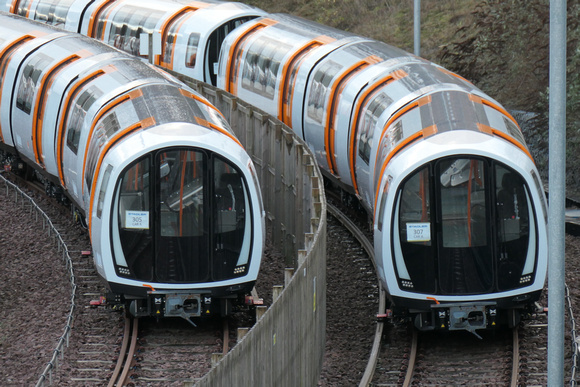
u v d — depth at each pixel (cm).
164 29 9075
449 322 4584
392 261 4581
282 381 3675
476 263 4547
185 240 4706
